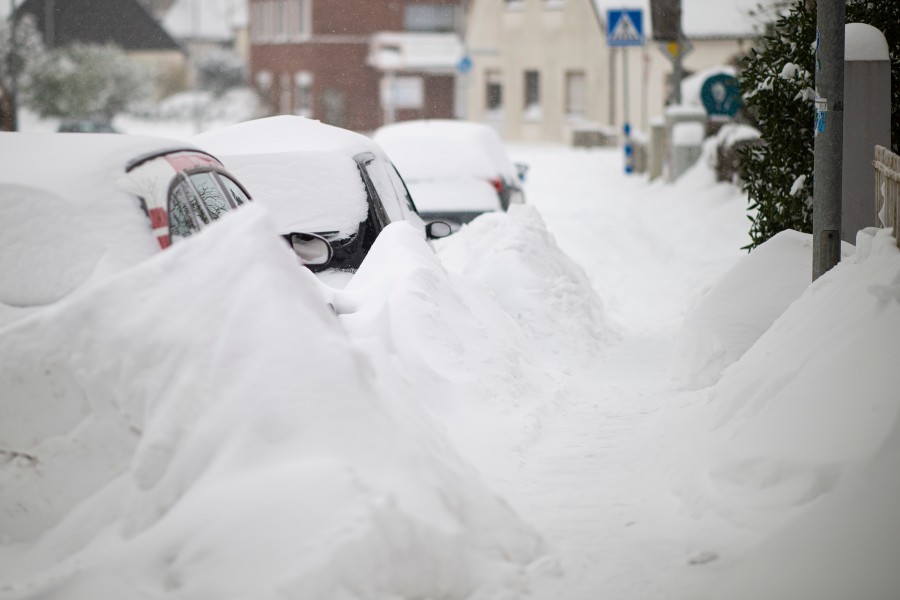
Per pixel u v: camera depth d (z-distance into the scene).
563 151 65.38
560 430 10.18
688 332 11.72
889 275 8.26
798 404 7.91
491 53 76.25
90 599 5.75
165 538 5.88
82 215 8.15
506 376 10.73
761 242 14.00
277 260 6.68
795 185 13.62
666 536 7.40
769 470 7.55
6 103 63.06
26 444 6.68
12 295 7.93
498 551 6.63
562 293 14.29
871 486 6.81
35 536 6.65
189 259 6.71
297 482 5.91
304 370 6.34
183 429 6.29
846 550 6.48
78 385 6.60
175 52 102.56
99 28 98.81
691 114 36.78
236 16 113.88
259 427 6.20
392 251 11.41
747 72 13.88
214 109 88.75
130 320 6.59
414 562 5.95
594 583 6.68
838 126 10.86
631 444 9.56
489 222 15.59
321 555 5.65
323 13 85.94
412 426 6.89
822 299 9.19
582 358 13.41
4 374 6.65
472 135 21.06
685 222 28.89
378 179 13.48
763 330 11.18
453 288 11.59
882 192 9.82
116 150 8.69
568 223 26.81
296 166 12.74
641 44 39.97
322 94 86.44
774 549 6.71
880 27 13.87
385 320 9.70
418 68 83.81
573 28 72.06
